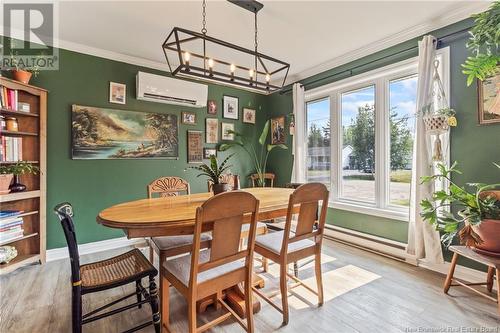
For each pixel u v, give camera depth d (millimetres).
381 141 2967
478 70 1678
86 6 2131
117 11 2201
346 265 2518
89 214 2965
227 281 1425
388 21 2393
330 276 2291
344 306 1838
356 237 3068
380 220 2908
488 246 1751
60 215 1291
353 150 3320
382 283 2154
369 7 2174
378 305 1844
